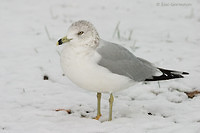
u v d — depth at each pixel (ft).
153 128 29.48
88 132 28.84
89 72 28.63
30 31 53.88
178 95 36.37
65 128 29.40
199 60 44.14
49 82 38.93
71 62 28.78
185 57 45.03
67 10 62.75
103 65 29.14
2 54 45.85
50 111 32.50
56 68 42.32
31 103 34.50
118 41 50.37
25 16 59.52
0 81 38.81
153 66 34.32
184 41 50.52
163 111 33.35
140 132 28.60
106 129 29.25
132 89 37.76
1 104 34.04
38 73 40.96
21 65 42.83
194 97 35.91
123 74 30.53
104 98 36.19
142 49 47.37
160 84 38.60
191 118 31.24
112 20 58.75
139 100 35.81
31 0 67.31
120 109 33.78
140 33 53.67
